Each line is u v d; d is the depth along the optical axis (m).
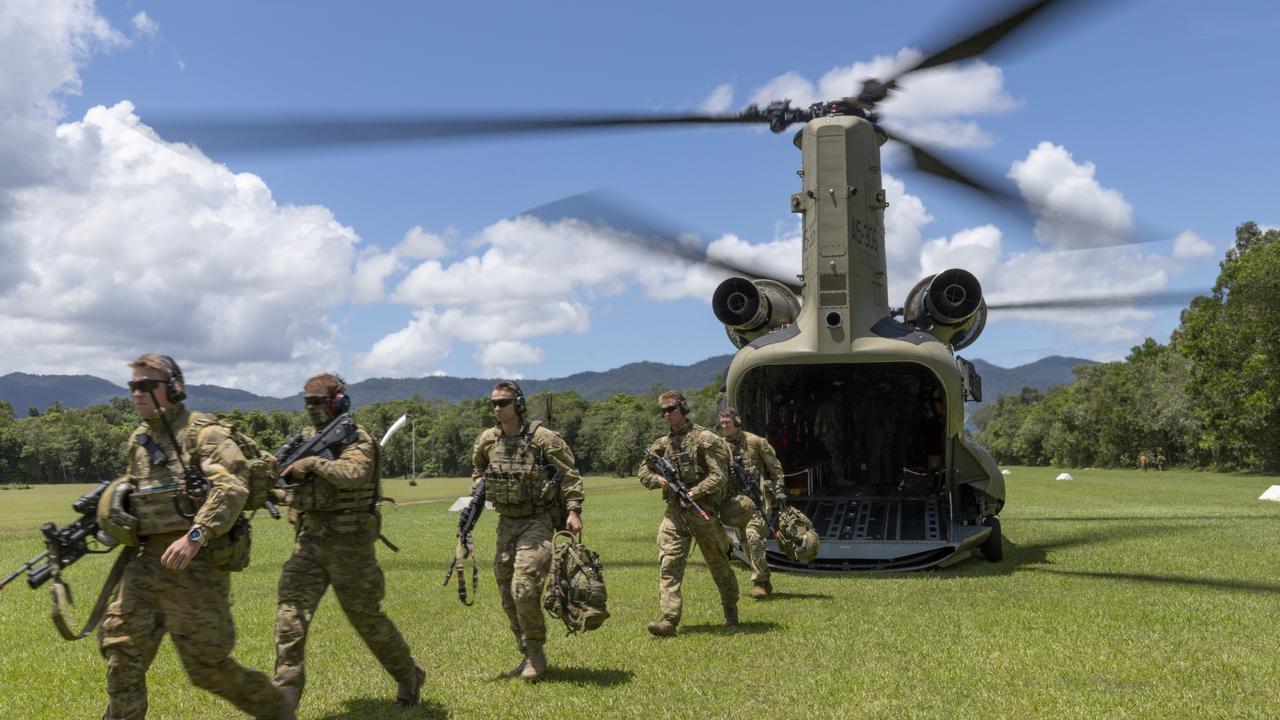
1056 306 14.00
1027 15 6.98
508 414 5.78
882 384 13.68
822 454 13.94
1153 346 101.38
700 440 7.28
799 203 11.87
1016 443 137.75
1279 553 11.49
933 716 4.86
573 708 5.16
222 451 4.21
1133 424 87.44
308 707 5.34
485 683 5.80
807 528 8.95
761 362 11.55
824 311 11.31
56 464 141.00
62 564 4.26
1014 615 7.59
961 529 11.25
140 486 4.20
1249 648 6.24
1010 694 5.24
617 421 119.38
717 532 7.27
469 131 7.79
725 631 7.25
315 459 4.86
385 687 5.76
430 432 149.12
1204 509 20.53
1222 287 60.06
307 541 5.02
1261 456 59.03
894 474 13.70
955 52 8.03
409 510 26.14
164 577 4.18
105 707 5.53
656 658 6.36
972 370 12.72
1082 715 4.80
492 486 5.79
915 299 12.40
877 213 11.73
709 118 10.30
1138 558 11.29
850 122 11.45
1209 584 9.07
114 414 170.75
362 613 5.10
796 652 6.43
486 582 10.37
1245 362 56.31
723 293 12.34
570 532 5.80
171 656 6.79
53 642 7.54
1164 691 5.20
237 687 4.32
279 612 4.94
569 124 8.70
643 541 14.28
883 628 7.20
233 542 4.26
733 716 4.95
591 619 5.84
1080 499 26.38
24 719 5.28
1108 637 6.65
